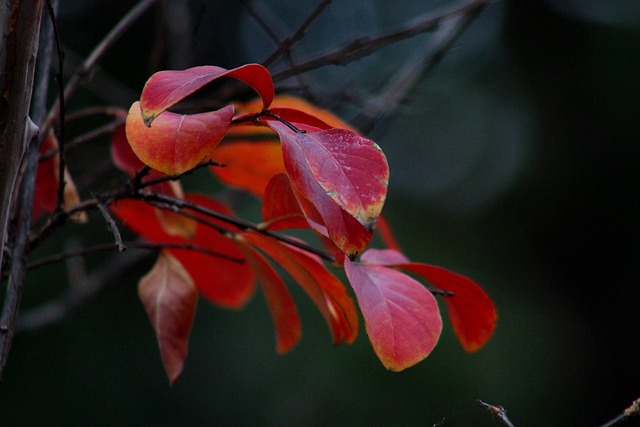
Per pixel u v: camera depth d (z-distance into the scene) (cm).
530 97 905
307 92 265
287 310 192
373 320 145
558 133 905
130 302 559
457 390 624
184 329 187
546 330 814
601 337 881
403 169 866
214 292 228
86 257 453
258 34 596
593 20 882
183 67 295
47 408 546
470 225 871
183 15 323
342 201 125
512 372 716
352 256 131
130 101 352
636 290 884
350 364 603
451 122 870
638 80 867
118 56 606
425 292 153
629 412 156
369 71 550
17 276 164
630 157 879
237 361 600
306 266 165
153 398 575
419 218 848
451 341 636
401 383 612
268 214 168
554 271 902
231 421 591
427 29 267
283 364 602
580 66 891
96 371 561
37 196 200
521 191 901
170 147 131
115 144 202
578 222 902
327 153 131
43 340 549
